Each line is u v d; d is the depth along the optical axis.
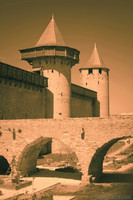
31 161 32.28
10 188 24.55
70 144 26.78
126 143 68.62
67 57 47.75
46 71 48.72
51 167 38.06
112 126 25.36
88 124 26.25
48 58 48.25
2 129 30.09
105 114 71.31
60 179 29.17
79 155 26.31
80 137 26.42
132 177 29.42
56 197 21.50
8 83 38.69
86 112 67.25
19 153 29.00
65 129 27.14
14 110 39.81
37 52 48.06
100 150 26.36
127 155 54.16
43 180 28.58
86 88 66.12
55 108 47.81
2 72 36.59
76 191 23.31
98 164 28.61
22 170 30.36
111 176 30.62
